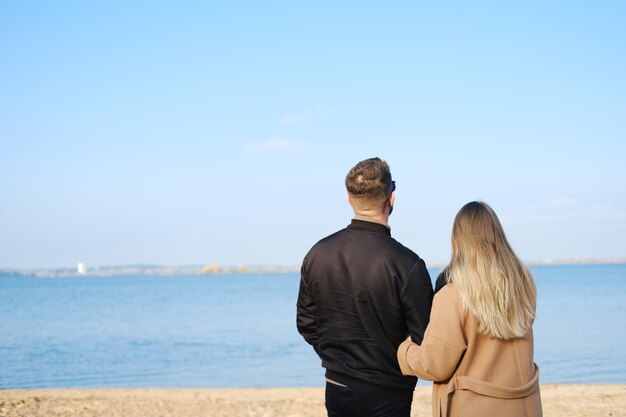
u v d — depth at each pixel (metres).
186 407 8.61
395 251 3.24
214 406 8.70
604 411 7.78
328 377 3.30
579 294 57.22
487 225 3.11
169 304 57.78
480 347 3.07
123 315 41.59
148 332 28.19
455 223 3.18
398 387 3.21
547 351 17.77
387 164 3.40
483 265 3.03
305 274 3.41
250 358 18.77
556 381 13.11
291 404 8.92
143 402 8.96
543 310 36.09
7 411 7.81
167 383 14.25
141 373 15.95
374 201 3.34
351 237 3.32
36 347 22.25
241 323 33.50
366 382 3.17
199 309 48.78
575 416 7.50
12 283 190.00
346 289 3.24
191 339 24.64
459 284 3.06
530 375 3.10
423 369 3.05
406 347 3.14
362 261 3.24
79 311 46.84
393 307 3.19
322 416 7.89
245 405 8.79
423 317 3.18
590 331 23.25
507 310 3.00
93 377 15.32
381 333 3.20
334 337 3.28
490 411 3.03
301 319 3.50
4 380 14.91
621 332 22.73
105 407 8.46
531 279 3.12
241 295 79.69
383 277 3.19
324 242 3.39
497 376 3.06
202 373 15.84
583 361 15.82
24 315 42.22
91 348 21.83
